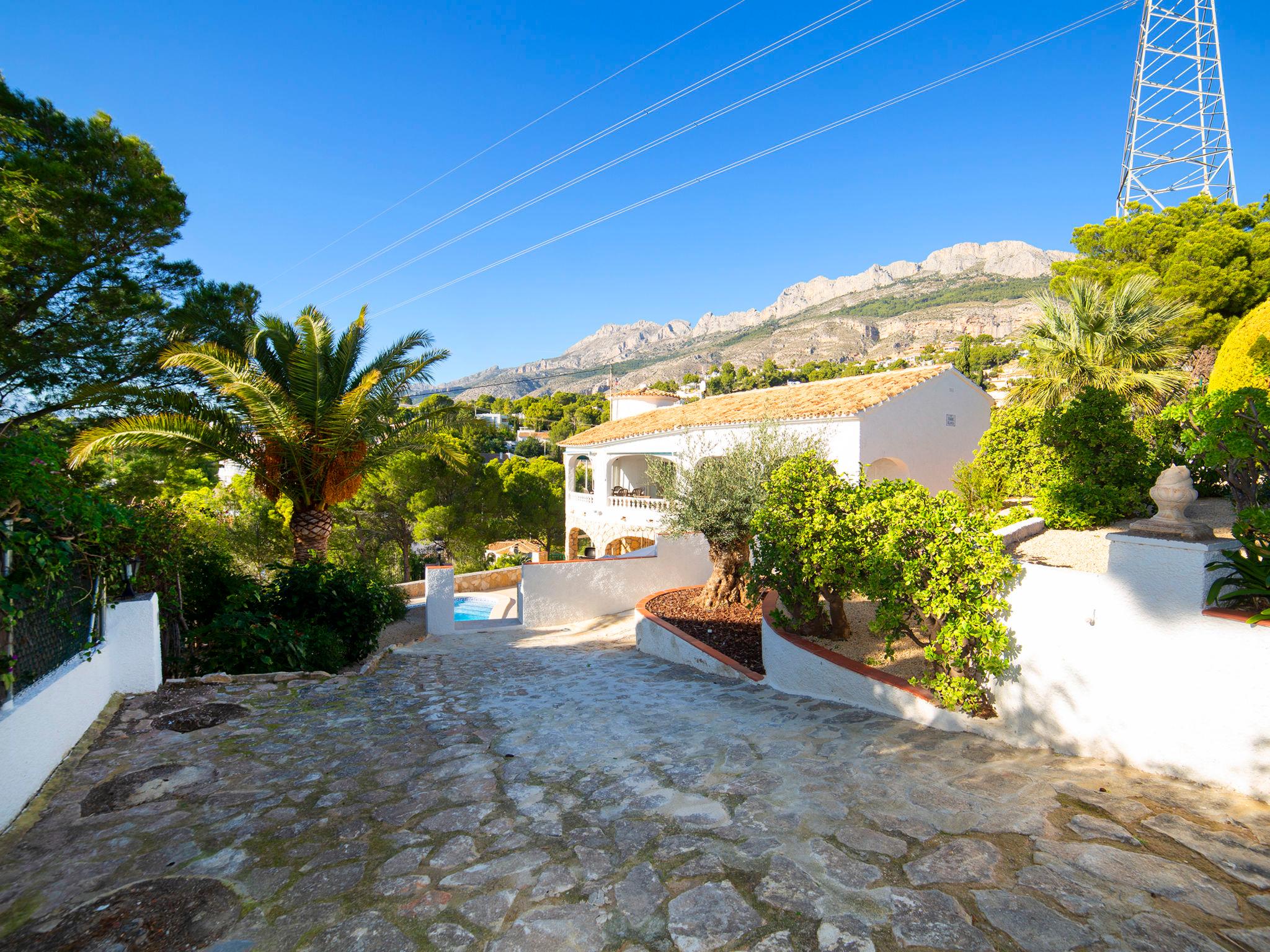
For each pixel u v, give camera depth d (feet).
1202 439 18.02
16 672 15.06
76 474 32.35
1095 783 13.98
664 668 33.68
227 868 12.34
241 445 51.78
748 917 10.13
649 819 13.89
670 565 59.77
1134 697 14.53
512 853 12.62
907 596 20.12
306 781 16.70
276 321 49.80
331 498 55.01
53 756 16.81
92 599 20.03
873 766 16.25
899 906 10.15
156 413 48.67
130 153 45.80
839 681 23.22
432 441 61.21
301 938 10.09
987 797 13.82
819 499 25.94
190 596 31.60
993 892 10.35
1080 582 15.53
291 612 35.81
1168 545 13.85
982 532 18.02
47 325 43.78
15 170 35.94
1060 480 35.32
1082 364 58.03
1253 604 13.50
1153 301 59.16
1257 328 36.55
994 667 17.47
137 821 14.42
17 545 14.62
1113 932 9.24
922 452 64.39
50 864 12.56
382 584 52.11
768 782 15.58
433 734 20.93
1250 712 12.68
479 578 77.71
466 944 9.82
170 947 9.96
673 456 71.51
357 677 31.19
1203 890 10.05
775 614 28.22
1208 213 81.61
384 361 54.70
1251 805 12.37
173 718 21.77
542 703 25.81
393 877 11.88
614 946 9.61
